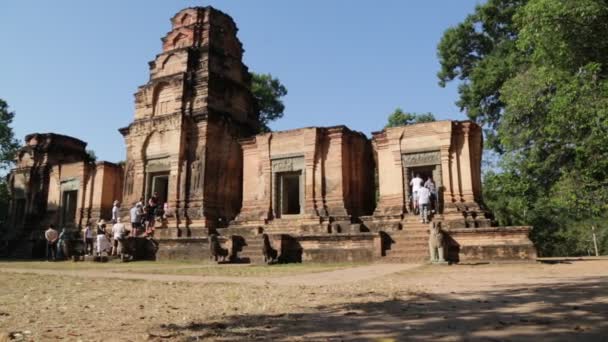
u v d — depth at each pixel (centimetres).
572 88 1636
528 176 2567
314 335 517
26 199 3778
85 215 3469
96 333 550
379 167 2477
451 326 543
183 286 1096
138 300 855
